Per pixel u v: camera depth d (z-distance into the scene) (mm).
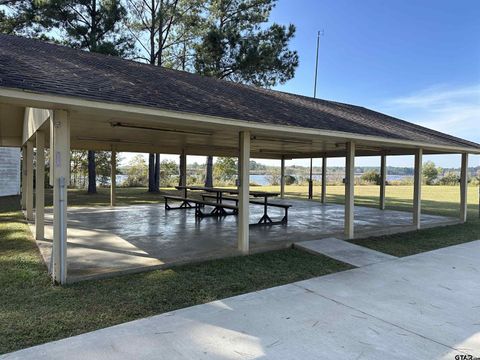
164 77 6184
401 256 5652
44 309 3225
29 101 3248
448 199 16703
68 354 2475
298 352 2586
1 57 4039
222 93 6270
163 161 26141
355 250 5805
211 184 19406
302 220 9055
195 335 2816
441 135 9648
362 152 11852
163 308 3346
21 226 7406
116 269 4355
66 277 3941
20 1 13836
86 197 14945
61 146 3834
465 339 2838
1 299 3455
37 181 6008
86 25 14961
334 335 2871
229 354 2535
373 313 3346
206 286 3977
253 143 9219
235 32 16062
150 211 10492
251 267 4777
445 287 4141
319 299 3691
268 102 6746
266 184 29594
